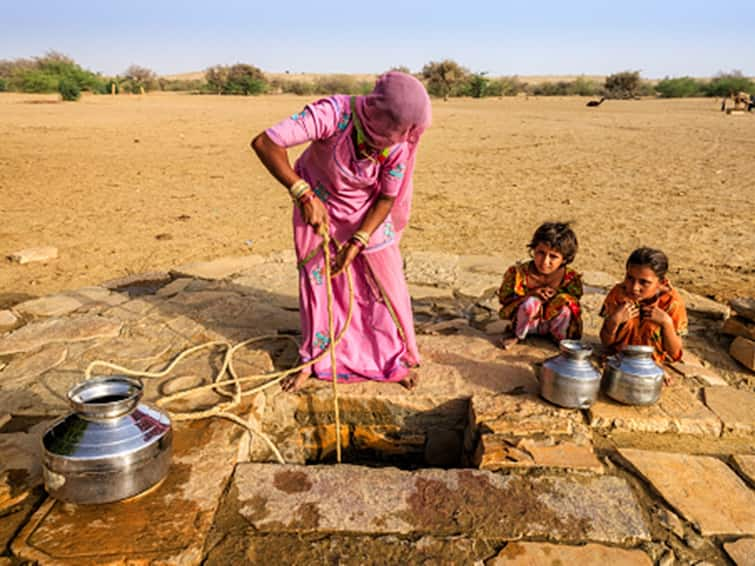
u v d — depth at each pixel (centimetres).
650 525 252
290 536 239
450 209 917
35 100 3684
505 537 241
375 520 248
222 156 1439
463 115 2828
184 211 880
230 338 417
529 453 289
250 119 2402
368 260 341
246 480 269
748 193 1041
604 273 587
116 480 243
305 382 351
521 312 394
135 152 1470
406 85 288
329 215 337
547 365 329
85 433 245
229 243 710
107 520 242
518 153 1567
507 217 866
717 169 1309
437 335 422
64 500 245
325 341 356
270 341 409
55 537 233
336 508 254
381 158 315
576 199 997
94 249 680
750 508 263
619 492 267
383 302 349
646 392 322
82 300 491
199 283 534
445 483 269
